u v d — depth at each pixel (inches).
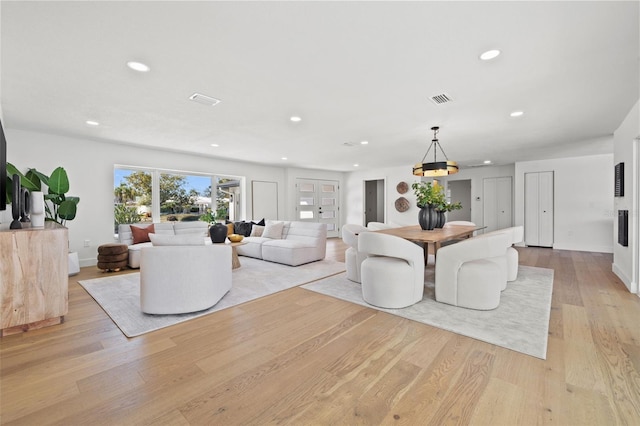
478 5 62.7
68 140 182.1
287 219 327.9
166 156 230.2
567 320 97.7
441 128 160.6
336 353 77.3
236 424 52.6
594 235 244.4
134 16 65.9
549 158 260.1
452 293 112.3
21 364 72.2
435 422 52.4
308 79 99.0
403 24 69.3
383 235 110.5
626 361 72.0
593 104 123.0
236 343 83.1
